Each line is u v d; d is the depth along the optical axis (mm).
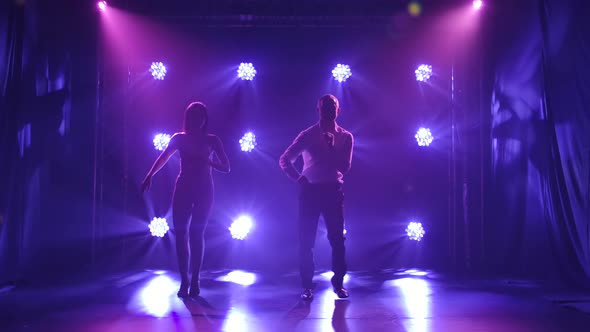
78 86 7168
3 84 5371
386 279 6324
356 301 4684
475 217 7379
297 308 4336
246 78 7727
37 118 6207
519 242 6551
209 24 7691
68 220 6980
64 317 3955
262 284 5863
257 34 7898
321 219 7703
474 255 7371
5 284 5594
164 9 7480
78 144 7156
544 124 5816
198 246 4906
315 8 7520
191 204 4812
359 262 7711
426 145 7629
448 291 5297
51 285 5754
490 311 4191
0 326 3635
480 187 7332
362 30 7867
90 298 4852
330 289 5461
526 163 6320
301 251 4738
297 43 7906
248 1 7473
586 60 4941
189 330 3533
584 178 5055
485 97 7301
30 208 6105
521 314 4066
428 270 7336
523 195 6402
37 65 6203
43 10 6344
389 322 3777
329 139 4602
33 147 6125
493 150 7184
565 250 5488
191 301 4680
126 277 6543
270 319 3887
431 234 7707
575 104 5148
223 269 7531
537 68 5965
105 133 7543
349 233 7758
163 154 4832
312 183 4625
